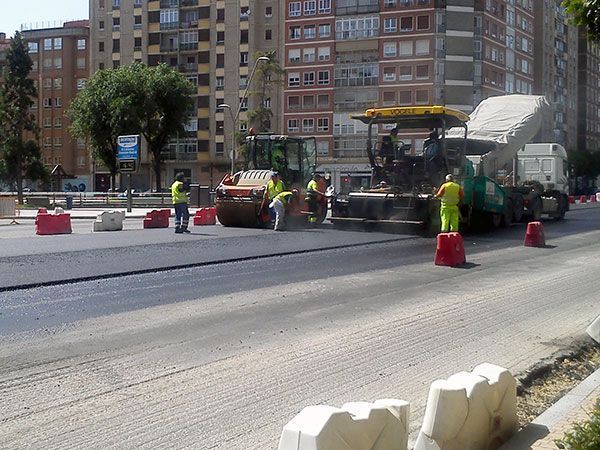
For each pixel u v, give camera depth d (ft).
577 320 32.63
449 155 74.84
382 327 30.01
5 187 290.56
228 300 34.88
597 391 21.35
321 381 22.26
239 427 18.13
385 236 68.80
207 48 277.23
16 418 18.29
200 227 81.46
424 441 14.94
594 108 372.38
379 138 77.25
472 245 64.85
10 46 210.59
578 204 180.34
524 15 281.33
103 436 17.28
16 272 41.24
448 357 25.61
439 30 238.07
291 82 257.14
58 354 24.35
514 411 17.35
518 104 88.07
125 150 134.62
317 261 50.08
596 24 19.97
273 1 265.13
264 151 85.61
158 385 21.33
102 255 49.90
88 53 318.65
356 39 246.88
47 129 322.34
